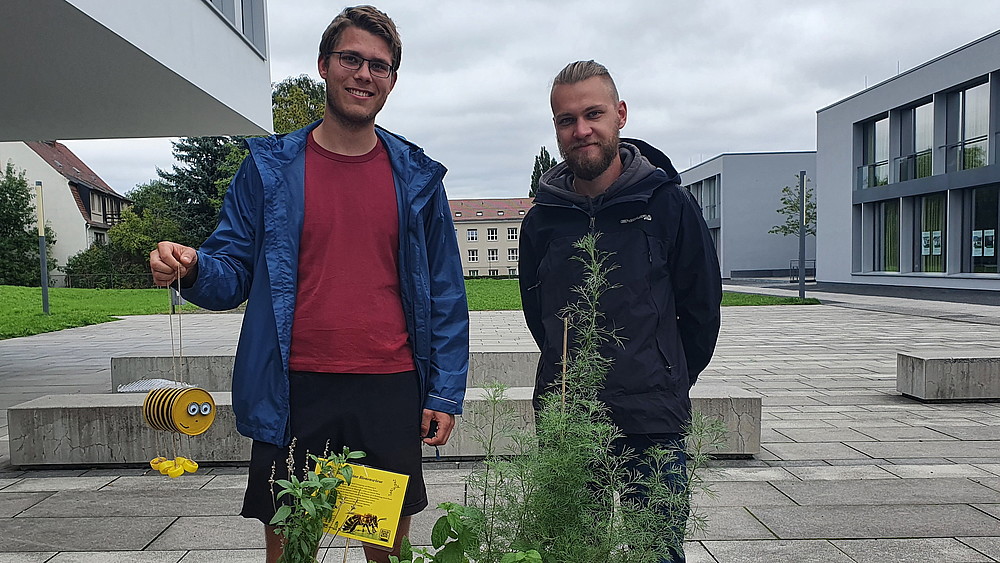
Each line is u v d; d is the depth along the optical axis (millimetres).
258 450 2277
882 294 27000
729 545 3797
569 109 2439
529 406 5430
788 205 44688
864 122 28766
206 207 47750
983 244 23344
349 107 2258
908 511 4297
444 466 5336
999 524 4074
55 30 6453
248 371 2246
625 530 1860
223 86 9492
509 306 24953
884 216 28172
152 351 13250
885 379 9375
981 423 6719
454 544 1731
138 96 9086
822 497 4570
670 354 2477
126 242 48562
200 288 2127
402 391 2338
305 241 2273
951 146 24219
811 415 7148
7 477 5098
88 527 4094
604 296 2459
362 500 1936
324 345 2256
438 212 2434
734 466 5312
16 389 9391
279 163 2295
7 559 3645
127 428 5301
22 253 48719
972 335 14031
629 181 2488
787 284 38562
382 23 2283
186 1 8281
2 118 10406
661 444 2396
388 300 2338
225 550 3770
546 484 1849
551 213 2639
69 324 19328
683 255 2539
